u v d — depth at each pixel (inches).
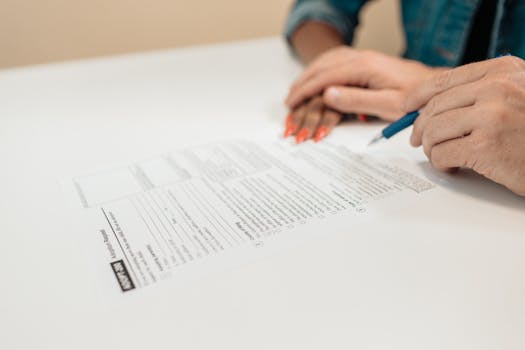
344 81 21.1
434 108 14.5
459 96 13.8
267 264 10.7
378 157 16.6
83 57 39.2
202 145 18.1
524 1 23.9
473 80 14.1
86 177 15.6
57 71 28.7
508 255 10.8
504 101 13.0
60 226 12.6
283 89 25.4
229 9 42.3
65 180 15.5
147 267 10.7
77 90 25.4
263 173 15.4
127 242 11.8
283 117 21.2
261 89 25.4
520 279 10.0
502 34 24.7
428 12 30.4
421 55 31.3
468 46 28.3
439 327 8.8
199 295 9.8
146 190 14.5
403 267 10.5
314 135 18.8
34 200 14.2
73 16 37.4
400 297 9.6
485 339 8.6
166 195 14.1
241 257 11.0
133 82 26.8
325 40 30.3
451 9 28.0
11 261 11.1
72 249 11.6
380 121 20.5
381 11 49.8
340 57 22.4
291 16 34.4
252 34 44.4
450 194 13.6
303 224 12.2
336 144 17.9
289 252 11.1
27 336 8.9
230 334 8.8
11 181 15.5
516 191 13.0
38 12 36.2
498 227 11.9
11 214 13.3
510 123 12.8
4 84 26.4
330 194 13.8
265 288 9.9
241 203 13.5
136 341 8.7
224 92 25.0
